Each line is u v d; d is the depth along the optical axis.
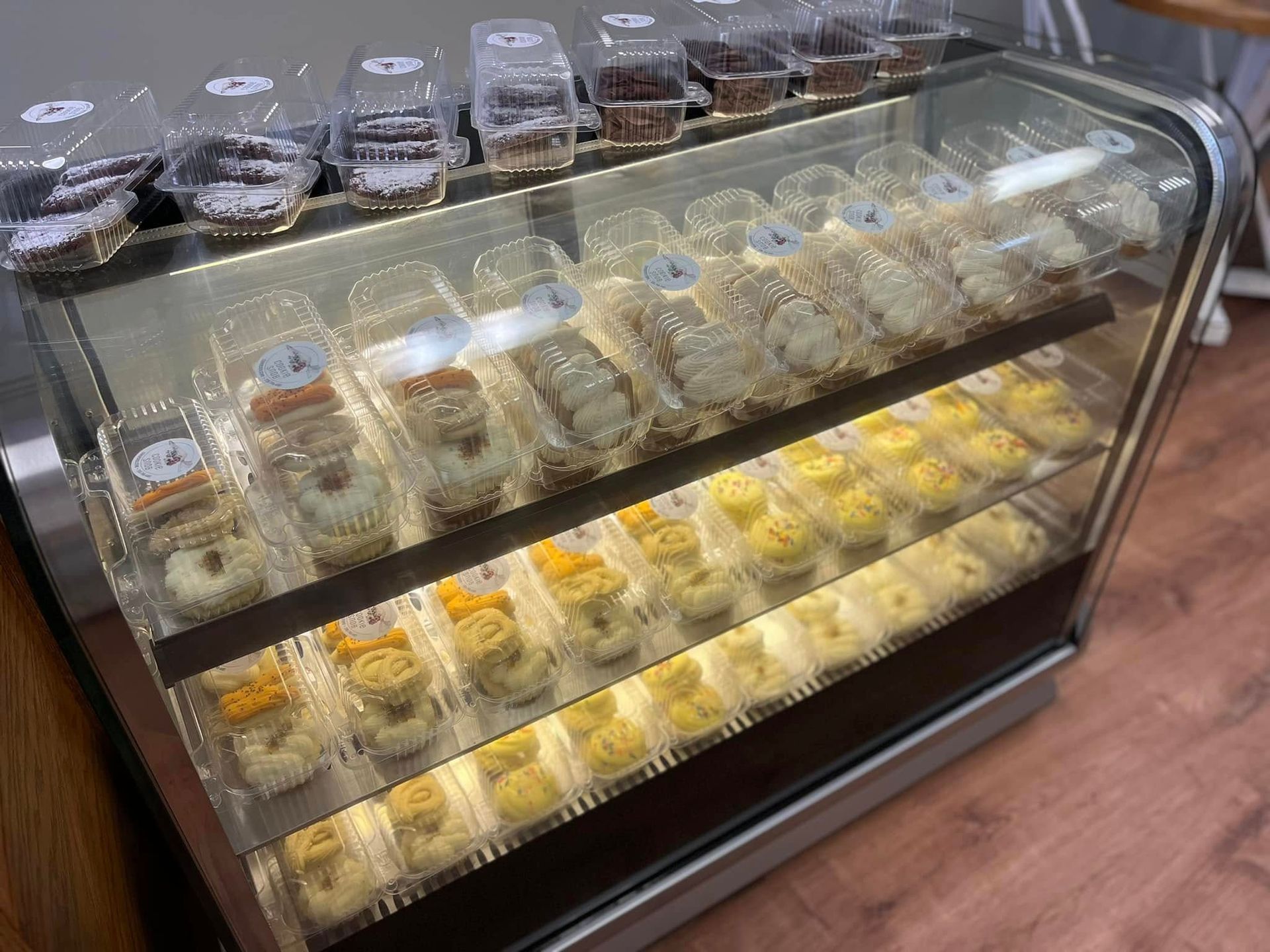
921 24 1.58
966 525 1.95
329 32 1.55
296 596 1.03
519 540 1.15
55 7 1.34
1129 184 1.49
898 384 1.40
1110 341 1.74
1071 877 1.74
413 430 1.09
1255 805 1.85
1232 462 2.69
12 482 0.82
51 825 0.98
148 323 1.09
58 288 1.06
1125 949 1.63
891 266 1.36
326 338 1.14
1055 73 1.61
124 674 0.89
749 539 1.54
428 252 1.24
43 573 0.84
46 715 1.05
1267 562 2.38
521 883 1.43
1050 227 1.45
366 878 1.29
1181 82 1.55
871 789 1.83
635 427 1.18
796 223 1.42
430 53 1.38
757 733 1.58
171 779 0.98
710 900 1.67
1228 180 1.45
